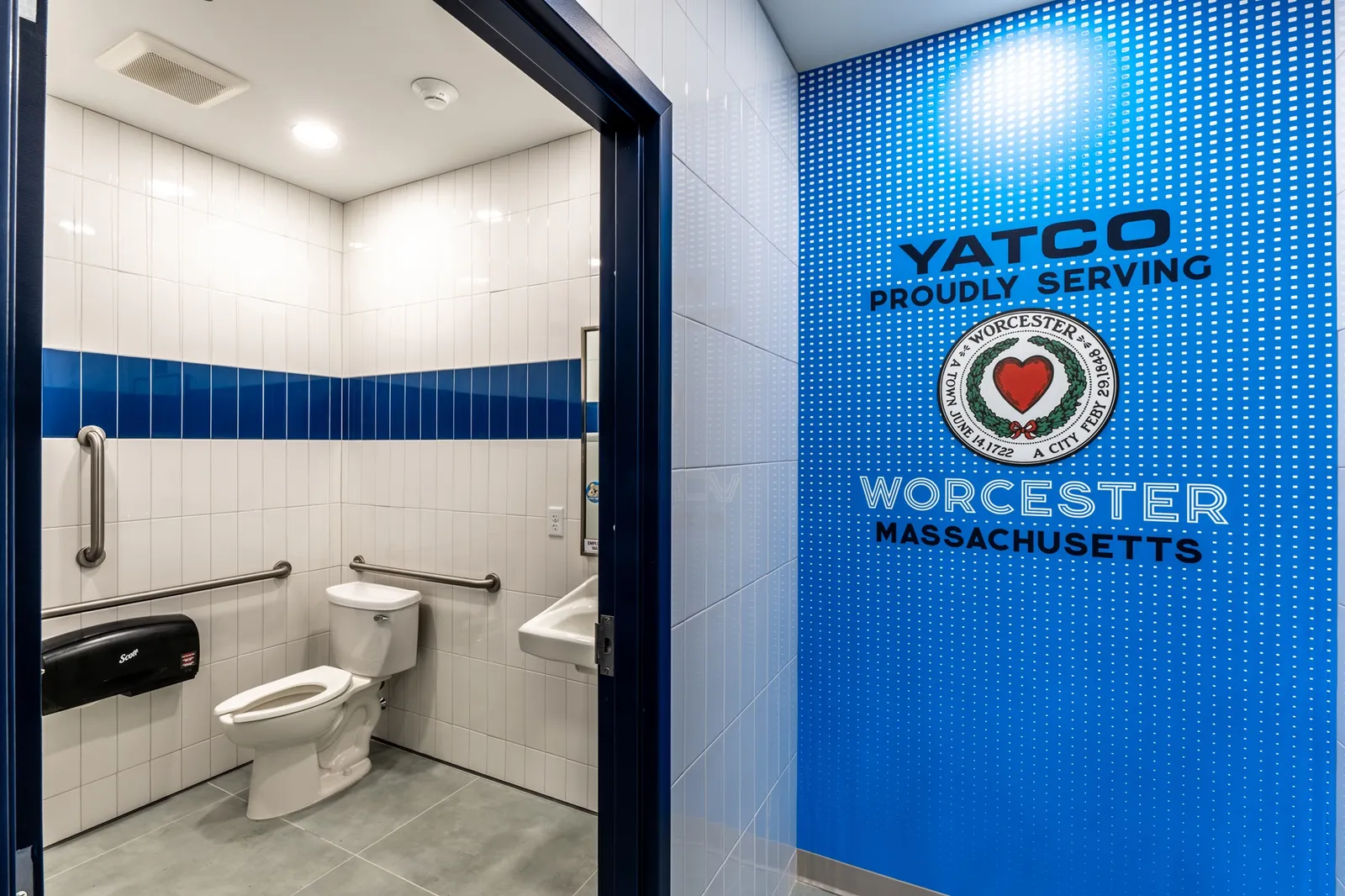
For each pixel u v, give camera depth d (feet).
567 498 5.70
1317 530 4.78
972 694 5.90
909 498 6.11
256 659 5.31
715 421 4.68
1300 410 4.83
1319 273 4.77
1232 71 5.03
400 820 5.97
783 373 6.08
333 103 5.18
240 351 5.18
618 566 4.04
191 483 4.63
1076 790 5.56
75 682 3.70
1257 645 4.98
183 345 4.56
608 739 4.09
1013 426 5.72
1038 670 5.66
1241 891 5.05
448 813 6.07
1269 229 4.91
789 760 6.36
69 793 3.82
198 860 4.70
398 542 6.24
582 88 3.53
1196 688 5.16
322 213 6.13
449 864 5.53
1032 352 5.64
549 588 5.83
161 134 4.45
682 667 4.18
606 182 4.15
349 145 5.68
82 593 3.71
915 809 6.14
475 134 5.77
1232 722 5.06
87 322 3.78
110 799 4.07
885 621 6.22
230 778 5.10
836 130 6.37
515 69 4.96
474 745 6.42
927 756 6.08
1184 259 5.16
